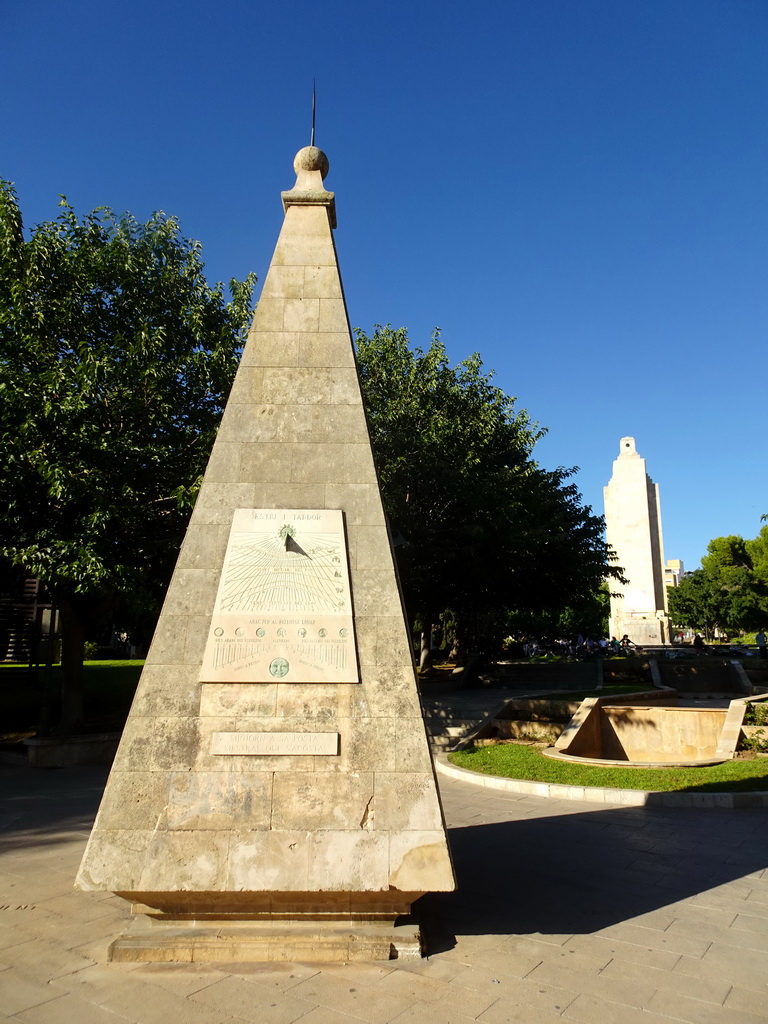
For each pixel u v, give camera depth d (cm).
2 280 1365
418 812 518
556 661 3123
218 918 519
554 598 2680
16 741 1623
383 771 530
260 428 632
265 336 663
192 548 591
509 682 2727
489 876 711
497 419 2277
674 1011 441
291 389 645
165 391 1409
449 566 2241
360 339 2225
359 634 570
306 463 623
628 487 4259
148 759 529
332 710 546
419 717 545
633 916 600
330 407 641
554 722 1709
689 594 5981
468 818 980
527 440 2450
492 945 537
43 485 1293
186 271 1608
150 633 2395
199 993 456
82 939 547
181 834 509
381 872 500
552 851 806
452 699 2023
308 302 677
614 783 1136
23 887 681
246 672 552
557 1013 437
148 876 498
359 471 622
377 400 2077
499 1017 431
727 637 6450
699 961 512
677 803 1045
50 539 1284
